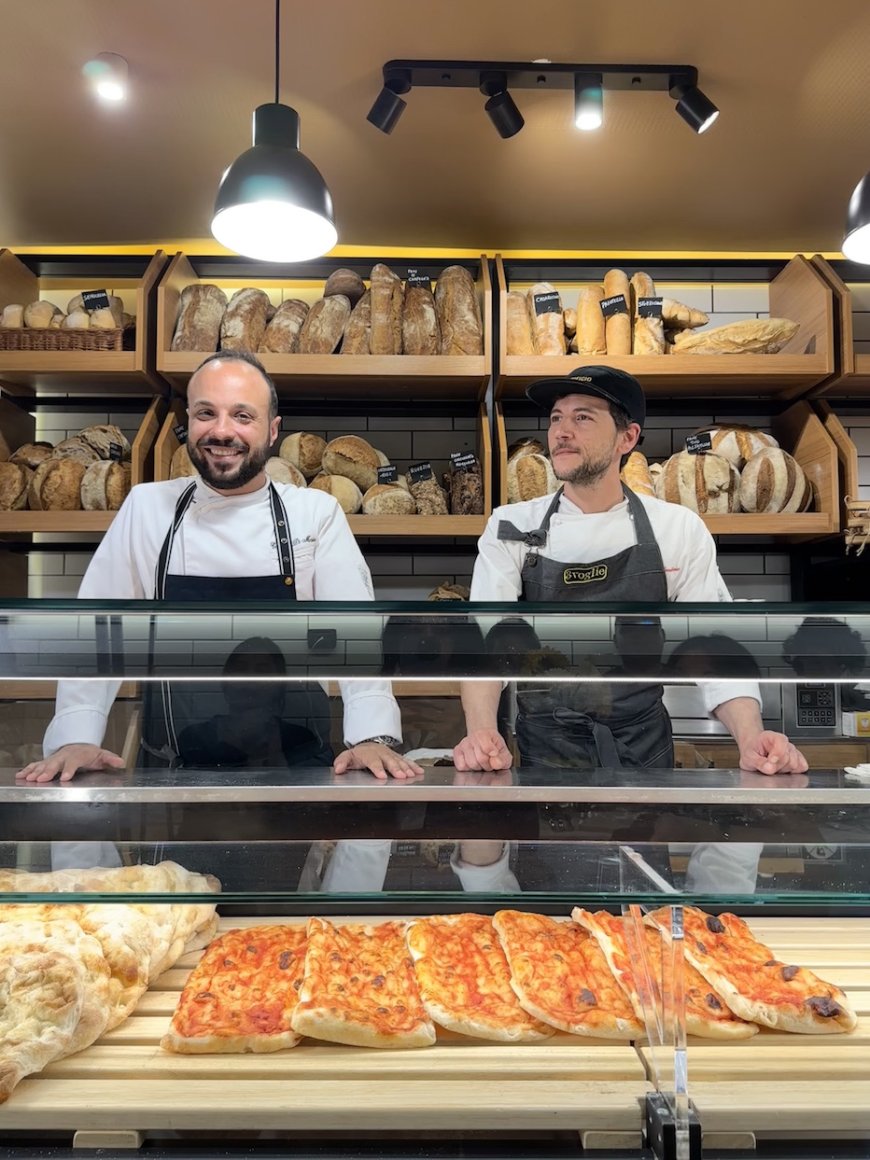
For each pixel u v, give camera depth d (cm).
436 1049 105
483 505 315
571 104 263
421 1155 94
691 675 107
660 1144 93
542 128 274
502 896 101
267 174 227
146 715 109
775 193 311
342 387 329
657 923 102
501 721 113
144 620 107
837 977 120
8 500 308
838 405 352
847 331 316
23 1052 96
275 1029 106
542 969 116
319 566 203
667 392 342
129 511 204
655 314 322
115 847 107
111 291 357
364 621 108
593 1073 101
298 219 252
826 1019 108
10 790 108
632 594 204
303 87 256
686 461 317
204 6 226
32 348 309
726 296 363
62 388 336
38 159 290
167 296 315
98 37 237
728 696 114
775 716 114
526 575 210
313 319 320
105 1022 105
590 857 107
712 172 298
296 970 118
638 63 249
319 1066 101
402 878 104
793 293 339
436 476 354
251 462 192
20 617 106
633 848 108
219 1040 103
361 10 228
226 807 108
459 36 238
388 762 111
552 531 210
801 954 126
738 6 228
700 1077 100
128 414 353
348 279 329
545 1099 96
